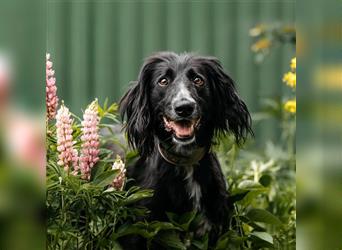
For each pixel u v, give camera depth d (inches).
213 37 314.2
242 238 149.3
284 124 244.8
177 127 147.6
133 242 144.0
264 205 184.4
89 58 311.0
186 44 313.7
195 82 151.7
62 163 131.8
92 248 135.0
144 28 312.8
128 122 157.4
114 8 312.0
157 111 152.4
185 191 149.6
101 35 311.3
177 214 149.5
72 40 309.3
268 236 153.7
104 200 132.6
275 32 267.4
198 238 149.3
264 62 314.5
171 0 313.0
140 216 144.5
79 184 127.7
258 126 305.0
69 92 309.9
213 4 314.2
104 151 145.6
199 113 148.6
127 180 145.5
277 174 218.1
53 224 129.1
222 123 159.5
